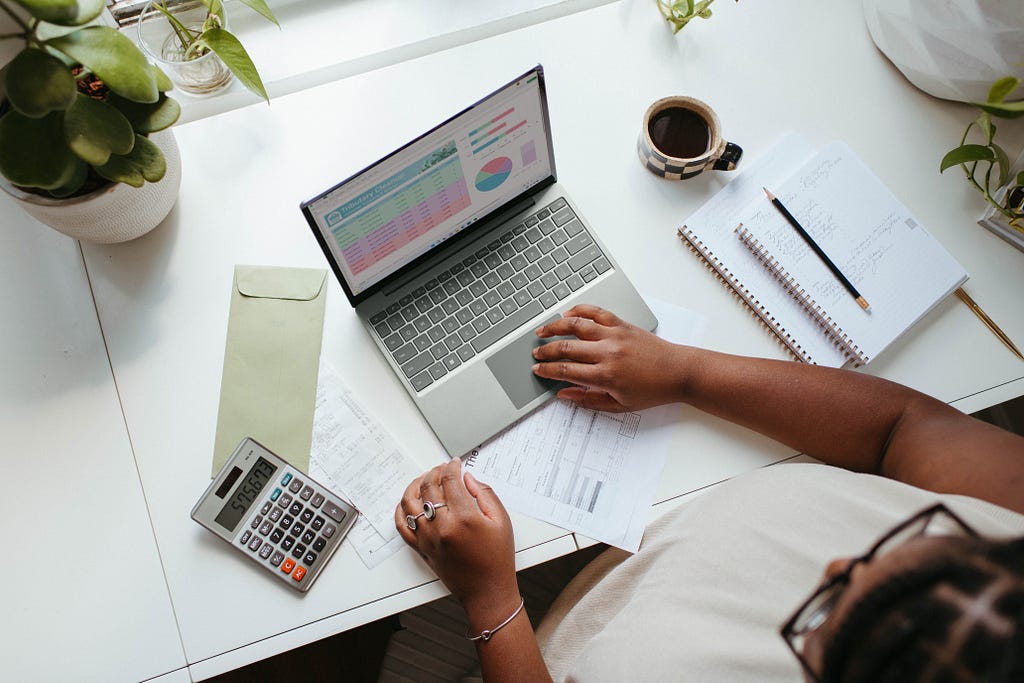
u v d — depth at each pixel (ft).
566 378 2.45
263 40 2.96
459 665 3.07
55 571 2.32
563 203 2.70
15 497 2.37
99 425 2.45
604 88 2.91
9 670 2.24
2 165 1.94
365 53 2.97
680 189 2.80
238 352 2.53
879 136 2.89
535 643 2.29
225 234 2.67
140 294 2.58
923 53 2.72
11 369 2.47
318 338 2.57
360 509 2.43
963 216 2.80
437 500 2.31
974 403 2.60
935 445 2.05
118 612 2.30
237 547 2.32
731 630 1.72
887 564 1.51
